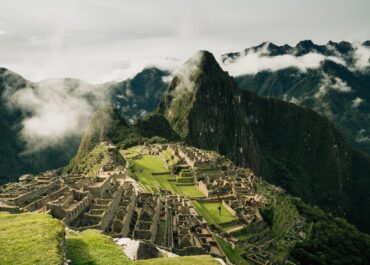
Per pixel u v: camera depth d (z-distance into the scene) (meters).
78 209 62.38
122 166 161.25
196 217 106.81
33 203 64.69
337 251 154.62
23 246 25.42
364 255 164.00
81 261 27.02
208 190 143.88
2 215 31.73
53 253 24.97
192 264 29.53
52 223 28.98
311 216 184.62
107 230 61.56
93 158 191.00
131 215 75.44
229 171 195.50
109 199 70.06
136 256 32.44
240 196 146.88
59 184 96.44
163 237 72.50
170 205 107.75
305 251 130.00
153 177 159.62
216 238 96.44
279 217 149.12
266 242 124.06
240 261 91.38
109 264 27.19
